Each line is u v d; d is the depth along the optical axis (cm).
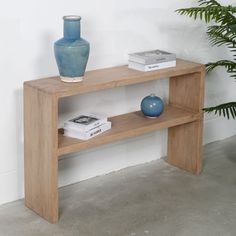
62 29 292
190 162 338
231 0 380
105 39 313
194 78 327
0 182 289
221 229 271
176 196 306
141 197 304
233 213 288
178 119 318
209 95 384
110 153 334
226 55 387
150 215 284
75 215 282
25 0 274
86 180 324
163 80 349
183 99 336
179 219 280
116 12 313
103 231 267
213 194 310
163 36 342
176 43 351
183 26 351
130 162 346
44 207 277
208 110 325
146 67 303
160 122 311
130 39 324
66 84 272
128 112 336
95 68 313
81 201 298
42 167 273
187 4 349
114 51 319
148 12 329
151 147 354
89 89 272
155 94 347
